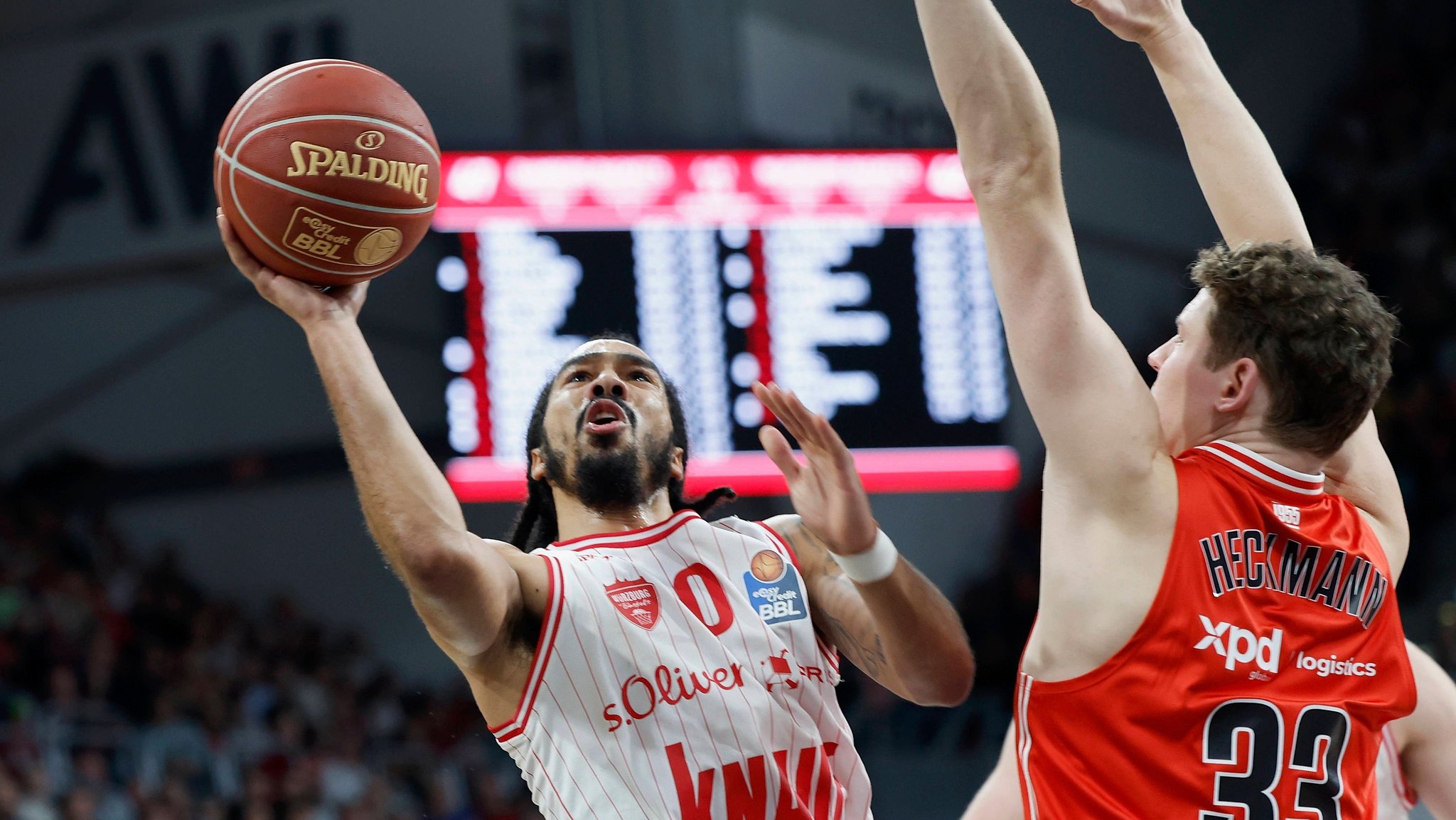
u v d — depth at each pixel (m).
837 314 8.77
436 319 11.32
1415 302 12.28
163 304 12.00
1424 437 11.34
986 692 10.50
